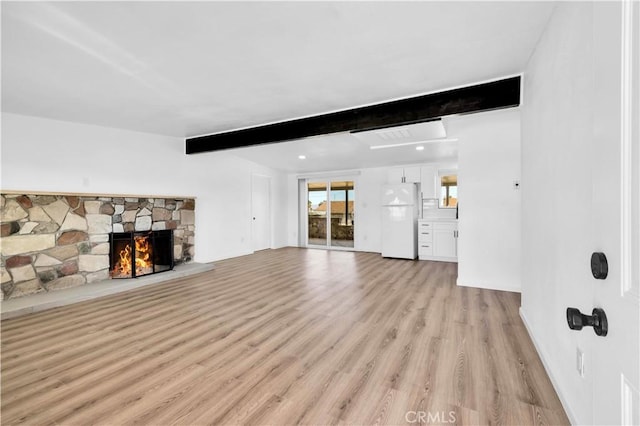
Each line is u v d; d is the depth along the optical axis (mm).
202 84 2779
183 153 5270
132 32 1936
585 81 1327
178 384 1854
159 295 3711
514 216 3717
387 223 6438
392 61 2367
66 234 3764
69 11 1710
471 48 2189
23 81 2652
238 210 6590
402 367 2031
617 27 671
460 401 1673
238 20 1824
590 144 1272
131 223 4430
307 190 8336
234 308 3232
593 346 825
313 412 1598
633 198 623
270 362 2109
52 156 3691
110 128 4270
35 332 2627
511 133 3688
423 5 1711
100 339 2486
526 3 1700
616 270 679
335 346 2344
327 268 5312
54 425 1515
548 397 1699
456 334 2531
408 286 4086
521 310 2871
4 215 3283
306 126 3807
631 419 621
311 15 1783
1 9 1679
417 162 6590
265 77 2635
